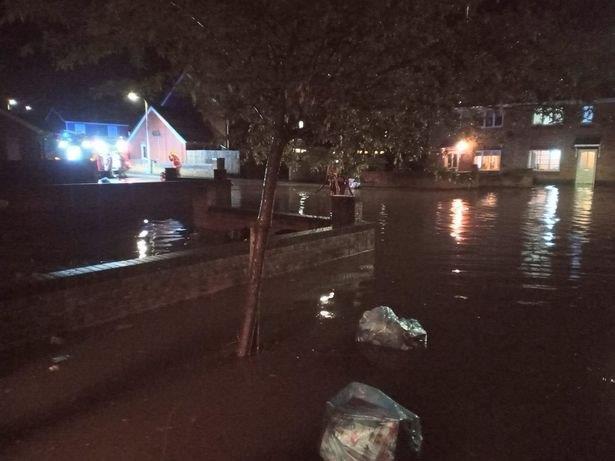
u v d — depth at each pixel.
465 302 7.72
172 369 5.25
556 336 6.35
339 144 4.95
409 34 4.37
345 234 10.63
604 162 32.75
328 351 5.80
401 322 6.07
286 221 12.71
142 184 17.36
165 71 5.01
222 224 15.18
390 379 5.11
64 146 37.72
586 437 4.11
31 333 5.82
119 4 4.04
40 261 10.73
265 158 5.51
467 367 5.41
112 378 5.02
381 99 4.67
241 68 4.46
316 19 4.11
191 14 4.21
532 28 4.30
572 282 8.93
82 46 4.78
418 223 16.03
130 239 13.55
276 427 4.19
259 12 4.13
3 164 21.11
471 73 4.43
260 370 5.26
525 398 4.75
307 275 9.24
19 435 4.01
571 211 19.33
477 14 4.45
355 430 3.69
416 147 5.10
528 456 3.85
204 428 4.16
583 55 4.26
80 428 4.12
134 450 3.84
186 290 7.50
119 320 6.62
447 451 3.89
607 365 5.49
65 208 15.97
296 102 4.56
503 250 11.70
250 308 5.51
